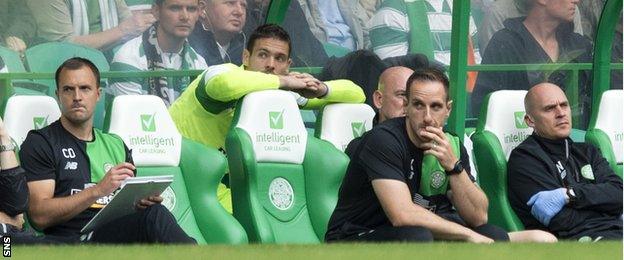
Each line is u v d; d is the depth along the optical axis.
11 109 21.55
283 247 16.20
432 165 20.72
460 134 26.08
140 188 18.88
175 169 22.36
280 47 23.97
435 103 20.42
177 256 15.04
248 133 22.70
